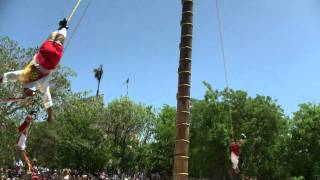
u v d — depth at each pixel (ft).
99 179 150.71
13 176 104.83
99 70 290.97
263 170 153.38
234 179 144.36
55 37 26.11
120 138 186.19
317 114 157.48
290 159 155.53
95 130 173.58
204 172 165.99
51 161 137.80
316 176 153.07
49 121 26.84
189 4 34.58
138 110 188.24
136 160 192.95
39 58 25.43
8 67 103.65
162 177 199.72
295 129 158.81
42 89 26.00
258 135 146.30
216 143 148.25
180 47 34.19
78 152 167.32
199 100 156.25
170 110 206.59
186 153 32.73
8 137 98.27
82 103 145.18
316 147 153.58
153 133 196.13
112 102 186.80
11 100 25.84
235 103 152.15
